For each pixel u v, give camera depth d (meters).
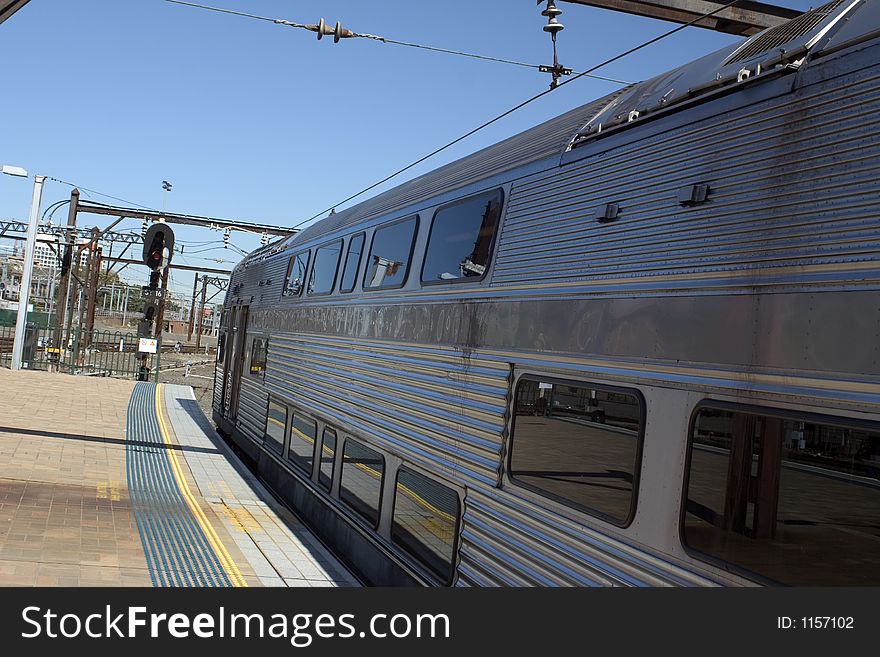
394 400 7.49
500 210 6.04
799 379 3.31
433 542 6.35
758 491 3.44
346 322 9.20
